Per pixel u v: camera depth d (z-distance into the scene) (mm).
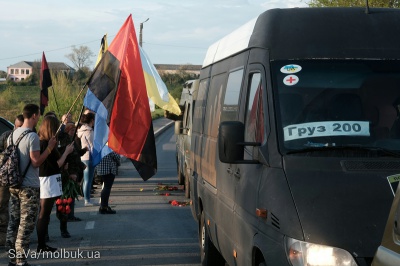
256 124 6355
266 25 6664
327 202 5254
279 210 5348
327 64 6320
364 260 4938
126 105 9797
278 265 5199
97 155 10992
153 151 9867
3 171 8375
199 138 9727
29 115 8547
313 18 6617
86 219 13055
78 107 27312
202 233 9102
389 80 6234
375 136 5922
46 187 9570
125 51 9727
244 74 6996
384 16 6672
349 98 6129
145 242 10844
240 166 6609
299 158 5703
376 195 5297
